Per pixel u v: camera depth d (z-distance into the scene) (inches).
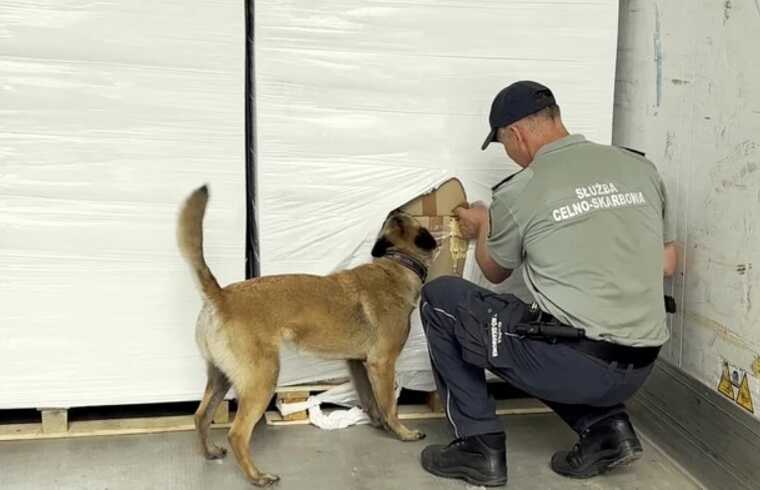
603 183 104.0
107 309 118.2
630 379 104.3
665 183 121.3
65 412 120.8
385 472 113.7
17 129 110.8
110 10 110.4
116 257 116.9
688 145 114.8
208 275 105.2
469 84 122.6
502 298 107.9
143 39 112.0
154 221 117.0
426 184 123.7
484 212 123.2
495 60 123.0
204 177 117.5
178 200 117.2
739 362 104.0
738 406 104.6
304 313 110.3
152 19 111.9
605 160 105.8
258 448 119.6
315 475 112.2
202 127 116.1
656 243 105.4
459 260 127.7
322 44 117.0
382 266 118.7
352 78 118.7
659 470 116.6
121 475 110.7
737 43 103.3
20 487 106.7
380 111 120.6
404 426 126.0
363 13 117.3
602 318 101.7
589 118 128.6
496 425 110.2
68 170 113.3
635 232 103.5
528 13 122.9
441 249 126.9
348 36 117.5
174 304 120.0
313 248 122.3
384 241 120.0
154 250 117.8
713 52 108.5
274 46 115.4
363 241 123.5
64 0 109.0
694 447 115.2
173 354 121.7
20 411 128.8
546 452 121.2
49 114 111.3
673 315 120.1
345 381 129.5
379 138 121.2
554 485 111.3
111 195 115.1
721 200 107.3
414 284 119.6
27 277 115.0
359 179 121.6
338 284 114.6
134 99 113.3
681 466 117.7
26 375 117.7
